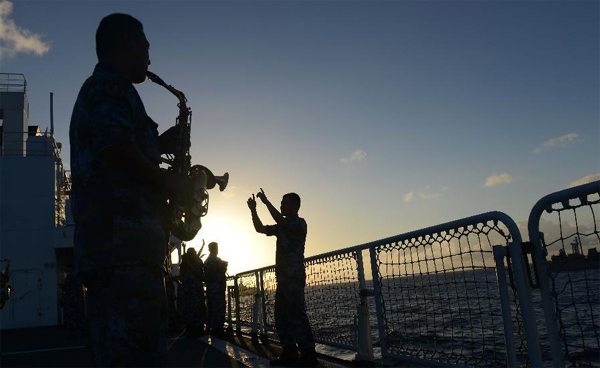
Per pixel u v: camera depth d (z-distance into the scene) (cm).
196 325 914
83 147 190
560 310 261
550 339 267
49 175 2002
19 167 1981
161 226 201
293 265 551
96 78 192
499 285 310
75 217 194
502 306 308
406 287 432
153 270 190
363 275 512
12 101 2309
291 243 559
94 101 183
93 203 187
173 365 575
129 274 183
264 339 810
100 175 187
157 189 200
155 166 191
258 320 834
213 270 927
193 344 806
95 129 175
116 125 175
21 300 1878
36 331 1554
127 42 209
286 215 584
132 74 214
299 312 545
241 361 599
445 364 371
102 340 180
